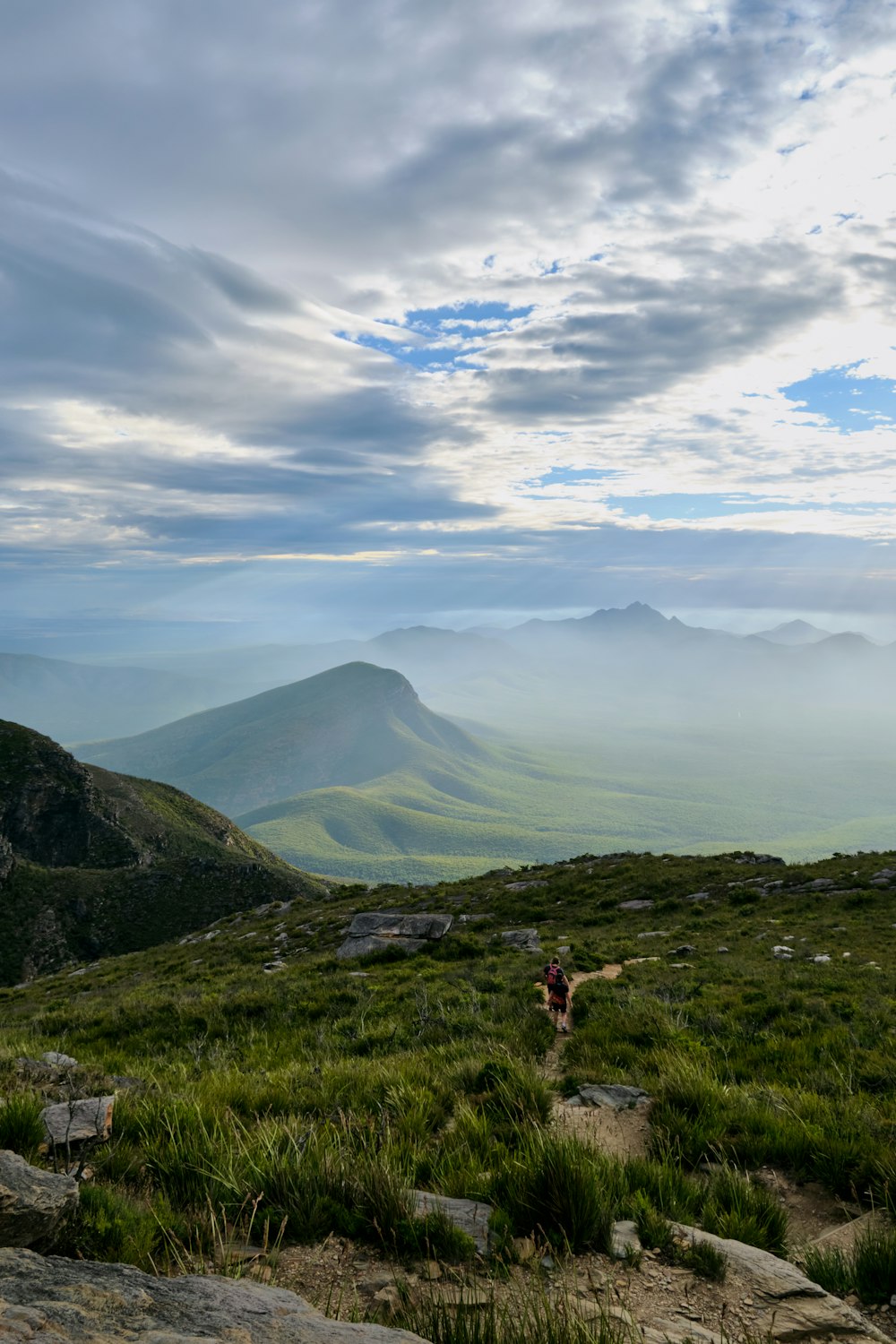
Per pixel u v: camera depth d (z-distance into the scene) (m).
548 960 24.58
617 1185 6.42
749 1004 17.03
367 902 46.66
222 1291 3.53
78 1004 27.58
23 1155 6.24
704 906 34.28
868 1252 5.35
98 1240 4.51
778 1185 7.34
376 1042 15.15
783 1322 4.40
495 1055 10.99
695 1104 9.00
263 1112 8.83
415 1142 7.55
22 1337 2.65
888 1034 13.38
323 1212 5.47
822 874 36.22
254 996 21.05
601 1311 3.65
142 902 129.00
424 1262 4.87
